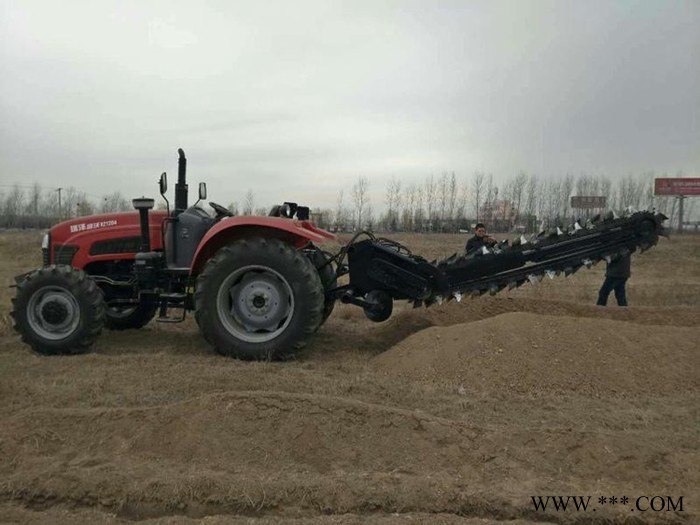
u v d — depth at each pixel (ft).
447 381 15.99
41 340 19.08
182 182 21.52
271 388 15.15
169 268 20.40
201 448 11.79
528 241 19.95
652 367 16.06
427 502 10.07
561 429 12.10
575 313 25.05
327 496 10.23
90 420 12.73
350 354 19.65
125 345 21.21
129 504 10.27
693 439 12.25
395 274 19.44
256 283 18.71
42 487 10.53
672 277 57.67
